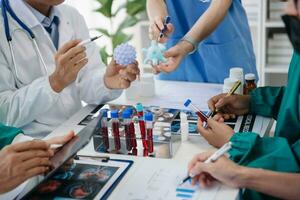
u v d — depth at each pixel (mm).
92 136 1219
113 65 1555
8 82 1518
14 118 1485
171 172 1128
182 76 1888
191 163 1096
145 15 2945
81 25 1771
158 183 1078
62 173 1127
